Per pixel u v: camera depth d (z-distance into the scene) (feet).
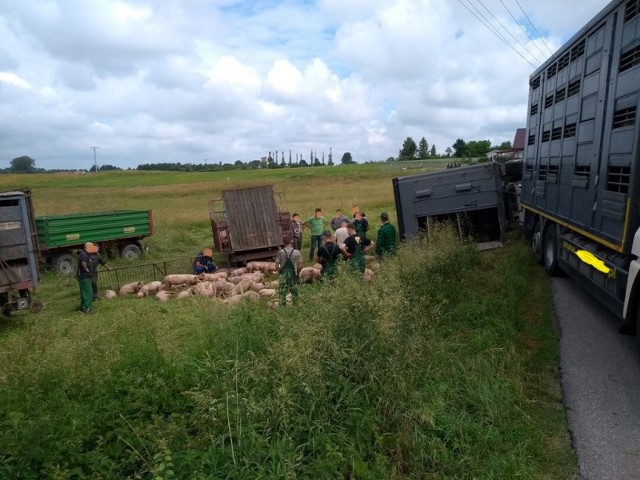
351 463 12.64
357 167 328.49
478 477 12.71
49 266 48.80
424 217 44.50
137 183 248.93
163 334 23.17
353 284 17.70
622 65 20.43
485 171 43.60
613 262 20.83
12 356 15.67
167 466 11.30
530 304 26.99
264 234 48.85
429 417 13.99
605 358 19.98
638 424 15.25
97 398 14.35
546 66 34.17
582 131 25.54
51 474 11.19
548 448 14.16
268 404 13.51
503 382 16.93
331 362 14.69
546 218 34.35
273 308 23.35
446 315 22.18
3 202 32.19
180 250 60.59
